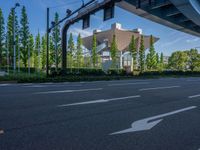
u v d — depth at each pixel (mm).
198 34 34188
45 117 5508
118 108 7066
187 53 72062
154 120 5605
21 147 3494
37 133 4215
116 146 3668
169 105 7973
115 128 4746
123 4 20812
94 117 5703
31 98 8461
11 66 42438
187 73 45469
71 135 4168
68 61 56562
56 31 42906
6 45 40688
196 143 3967
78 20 21328
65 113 6039
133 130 4641
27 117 5449
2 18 40375
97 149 3510
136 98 9445
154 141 3990
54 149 3451
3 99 8094
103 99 8805
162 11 24891
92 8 16984
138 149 3572
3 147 3477
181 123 5387
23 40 39031
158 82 20906
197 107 7695
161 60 76688
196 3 21047
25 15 38938
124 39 70875
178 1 19250
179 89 14266
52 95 9453
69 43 56281
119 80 23234
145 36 70625
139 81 21984
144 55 55938
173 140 4086
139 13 23672
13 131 4293
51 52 43750
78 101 8094
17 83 16562
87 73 25266
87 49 79625
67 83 17141
